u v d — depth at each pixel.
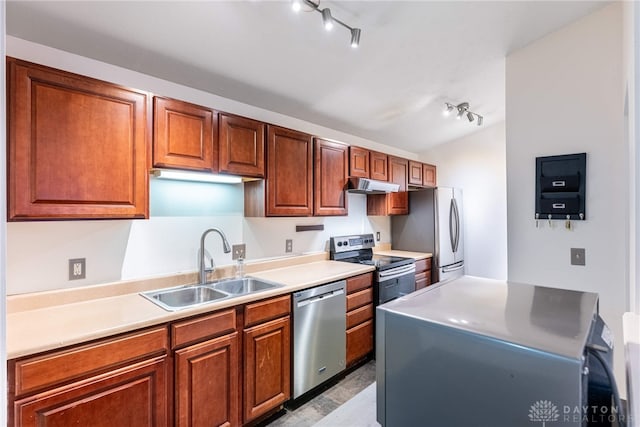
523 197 2.41
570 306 0.87
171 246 2.23
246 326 1.96
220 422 1.81
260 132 2.35
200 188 2.38
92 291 1.86
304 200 2.67
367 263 3.15
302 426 2.06
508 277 2.48
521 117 2.42
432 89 2.88
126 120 1.70
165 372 1.60
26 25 1.58
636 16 0.65
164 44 1.84
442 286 1.10
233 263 2.55
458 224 4.10
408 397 0.79
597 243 2.10
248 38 1.88
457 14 1.94
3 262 0.72
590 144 2.11
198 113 1.99
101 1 1.49
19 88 1.39
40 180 1.44
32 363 1.25
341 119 3.22
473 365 0.69
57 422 1.30
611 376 0.64
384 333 0.84
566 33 2.21
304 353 2.29
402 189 3.82
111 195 1.65
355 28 1.82
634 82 0.68
